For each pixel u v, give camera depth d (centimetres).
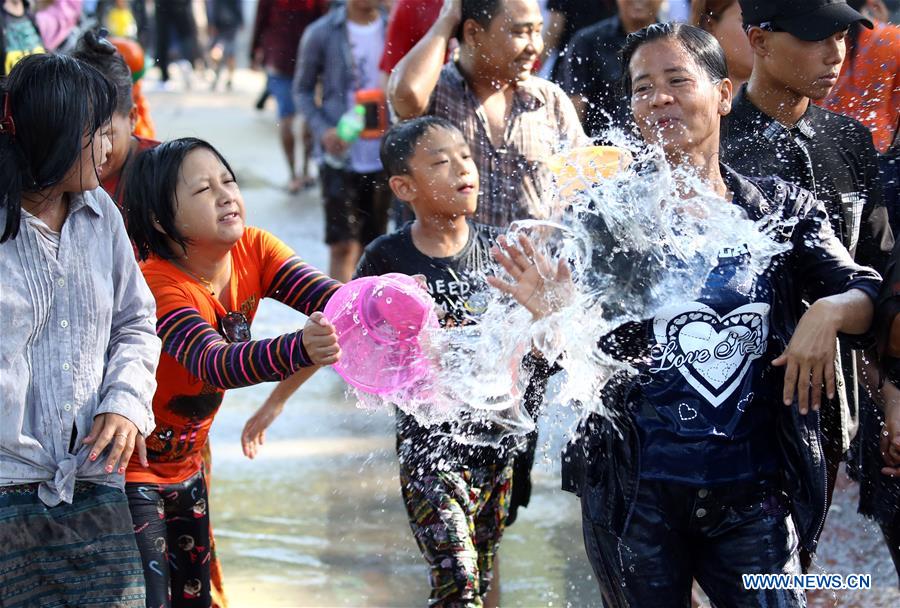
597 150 903
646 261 811
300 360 833
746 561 813
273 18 2897
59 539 813
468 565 953
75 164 808
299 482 1445
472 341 920
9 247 809
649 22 1362
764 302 816
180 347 893
